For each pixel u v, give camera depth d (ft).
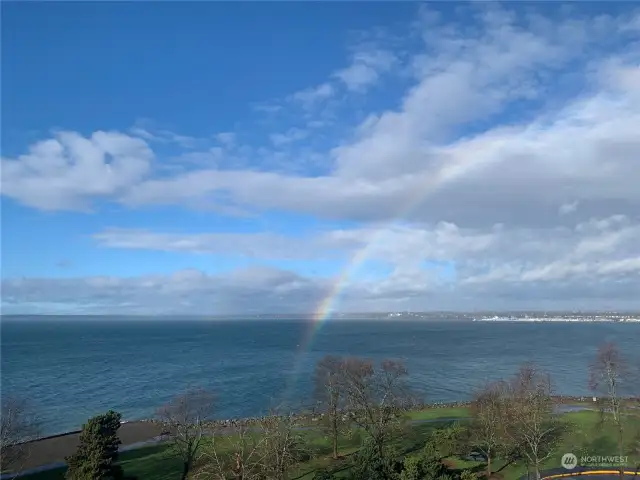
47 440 276.41
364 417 212.64
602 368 308.81
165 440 253.85
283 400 331.98
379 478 142.00
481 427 216.95
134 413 346.95
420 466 143.43
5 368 569.23
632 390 335.47
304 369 522.47
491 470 185.78
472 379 448.65
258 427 239.71
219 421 280.51
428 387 411.13
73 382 469.98
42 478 212.84
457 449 203.00
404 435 226.58
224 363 595.47
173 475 202.49
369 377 281.95
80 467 163.53
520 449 191.31
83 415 343.87
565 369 519.60
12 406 269.64
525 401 207.10
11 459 200.75
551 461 194.59
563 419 256.73
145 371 536.83
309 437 234.38
